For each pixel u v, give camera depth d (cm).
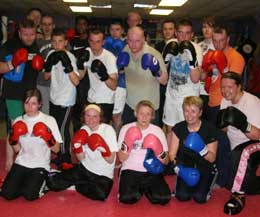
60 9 1147
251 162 299
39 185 302
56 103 363
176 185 316
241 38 1065
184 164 302
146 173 308
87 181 312
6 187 298
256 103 297
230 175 311
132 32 321
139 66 339
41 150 310
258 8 987
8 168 359
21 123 300
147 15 1235
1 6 1123
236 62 343
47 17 404
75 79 345
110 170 315
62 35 351
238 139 312
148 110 301
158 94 353
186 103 296
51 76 360
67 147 377
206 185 307
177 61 347
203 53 380
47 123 307
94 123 306
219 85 345
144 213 286
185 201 309
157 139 296
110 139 307
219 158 329
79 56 352
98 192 303
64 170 327
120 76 395
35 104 301
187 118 299
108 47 445
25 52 327
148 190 305
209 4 946
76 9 1136
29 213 278
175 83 351
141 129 310
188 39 361
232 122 278
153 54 338
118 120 410
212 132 306
